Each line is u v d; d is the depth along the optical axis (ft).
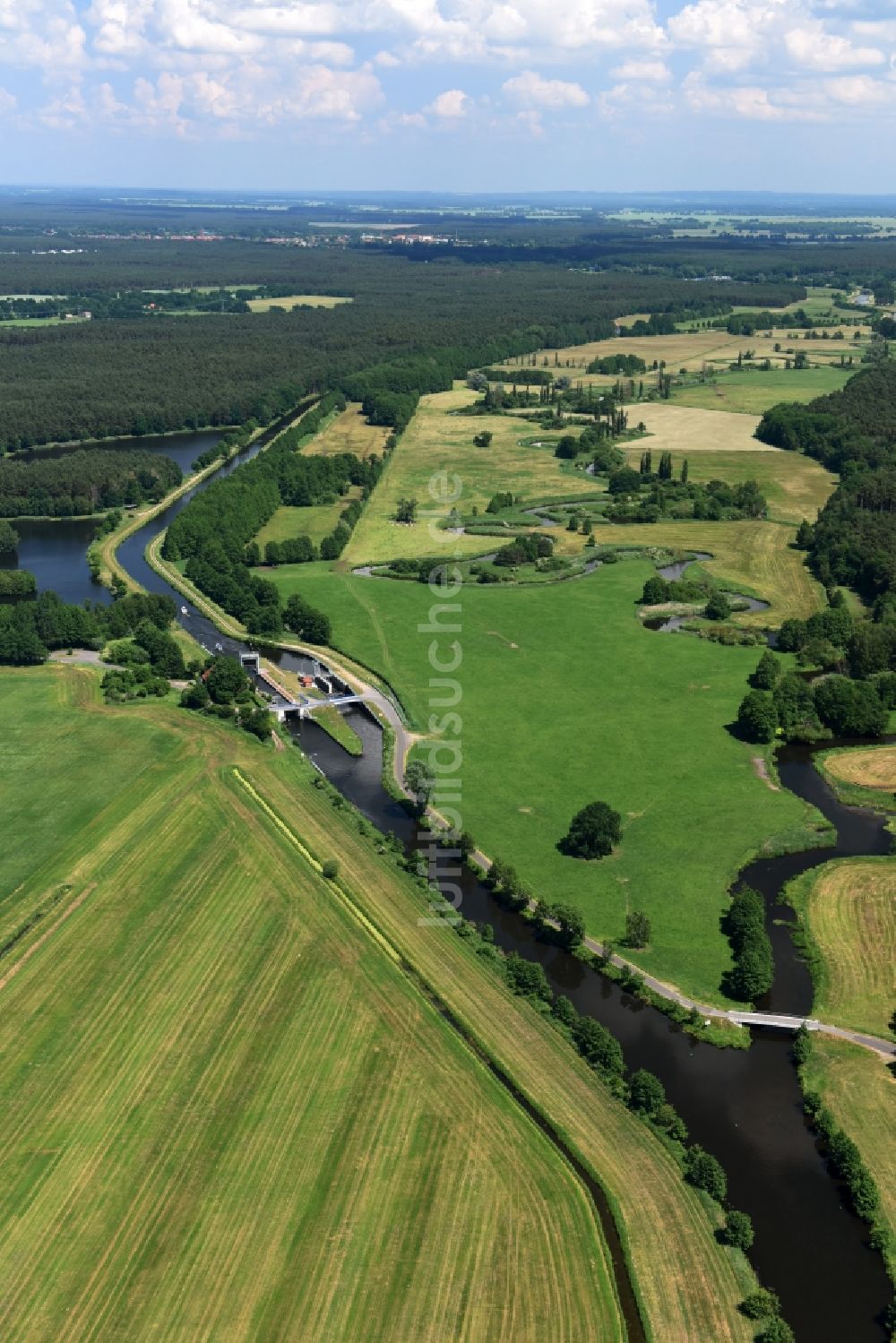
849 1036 503.61
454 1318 367.66
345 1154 428.97
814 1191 430.61
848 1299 388.37
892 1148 443.32
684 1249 399.44
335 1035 492.13
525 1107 459.73
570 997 534.37
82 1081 464.24
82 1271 381.40
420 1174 421.59
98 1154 427.74
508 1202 411.34
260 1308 368.48
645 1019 520.83
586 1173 430.20
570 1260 390.01
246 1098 455.22
